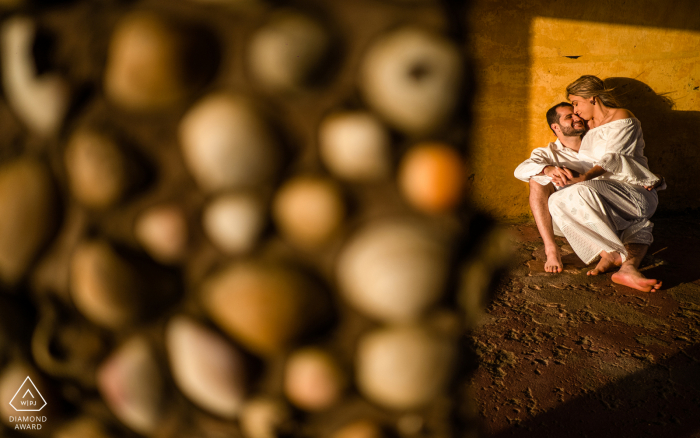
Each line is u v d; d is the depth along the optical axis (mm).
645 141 3975
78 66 470
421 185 474
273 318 481
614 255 2699
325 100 468
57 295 505
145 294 490
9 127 492
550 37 3656
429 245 478
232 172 465
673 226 3768
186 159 470
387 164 471
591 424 1478
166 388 513
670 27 3762
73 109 475
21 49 474
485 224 521
